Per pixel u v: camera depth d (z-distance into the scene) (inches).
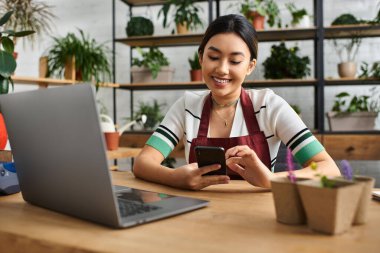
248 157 37.6
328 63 132.9
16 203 33.2
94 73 123.0
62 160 26.3
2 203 33.2
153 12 148.5
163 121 54.7
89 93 22.5
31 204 32.7
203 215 28.1
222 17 47.2
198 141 51.8
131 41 137.3
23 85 142.4
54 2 155.9
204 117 52.8
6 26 114.8
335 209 22.6
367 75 117.0
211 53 46.4
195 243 21.7
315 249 20.6
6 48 81.0
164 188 39.9
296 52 127.0
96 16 155.3
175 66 147.4
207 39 47.3
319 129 118.1
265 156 51.0
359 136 111.8
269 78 121.5
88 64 120.7
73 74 120.2
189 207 29.1
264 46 138.1
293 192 24.9
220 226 25.2
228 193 36.7
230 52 45.7
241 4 127.5
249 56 47.6
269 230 24.2
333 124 116.4
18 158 31.7
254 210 29.5
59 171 27.1
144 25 132.5
